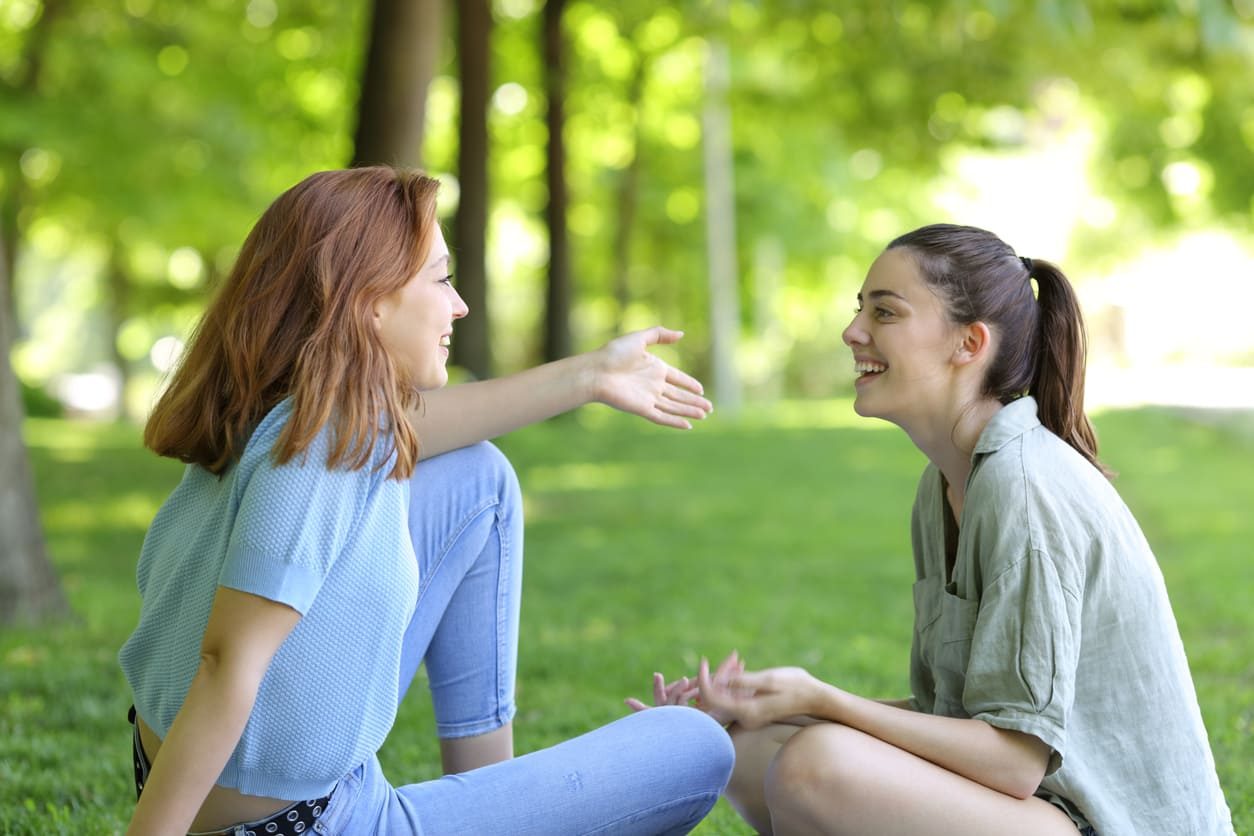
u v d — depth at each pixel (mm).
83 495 11164
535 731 4227
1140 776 2348
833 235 29562
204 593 2023
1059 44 12945
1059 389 2525
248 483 2006
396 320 2195
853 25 13219
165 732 2076
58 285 48438
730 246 24828
